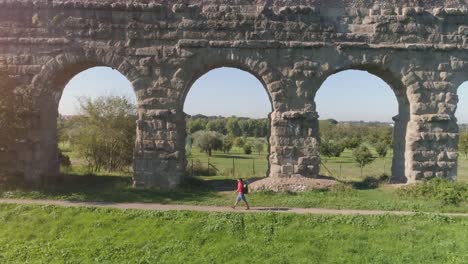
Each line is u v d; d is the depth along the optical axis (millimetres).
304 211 22562
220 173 40469
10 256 18312
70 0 28188
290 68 28703
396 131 31609
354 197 25703
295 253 18641
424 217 21547
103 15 28281
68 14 28250
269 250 18828
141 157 28281
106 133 42875
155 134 28312
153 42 28453
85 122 43344
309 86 28719
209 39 28516
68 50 28172
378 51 28922
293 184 27328
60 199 24547
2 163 27891
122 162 43156
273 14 28719
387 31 29109
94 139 42719
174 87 28406
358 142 87375
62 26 28219
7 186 26469
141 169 28250
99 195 25422
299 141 28609
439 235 19984
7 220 21234
